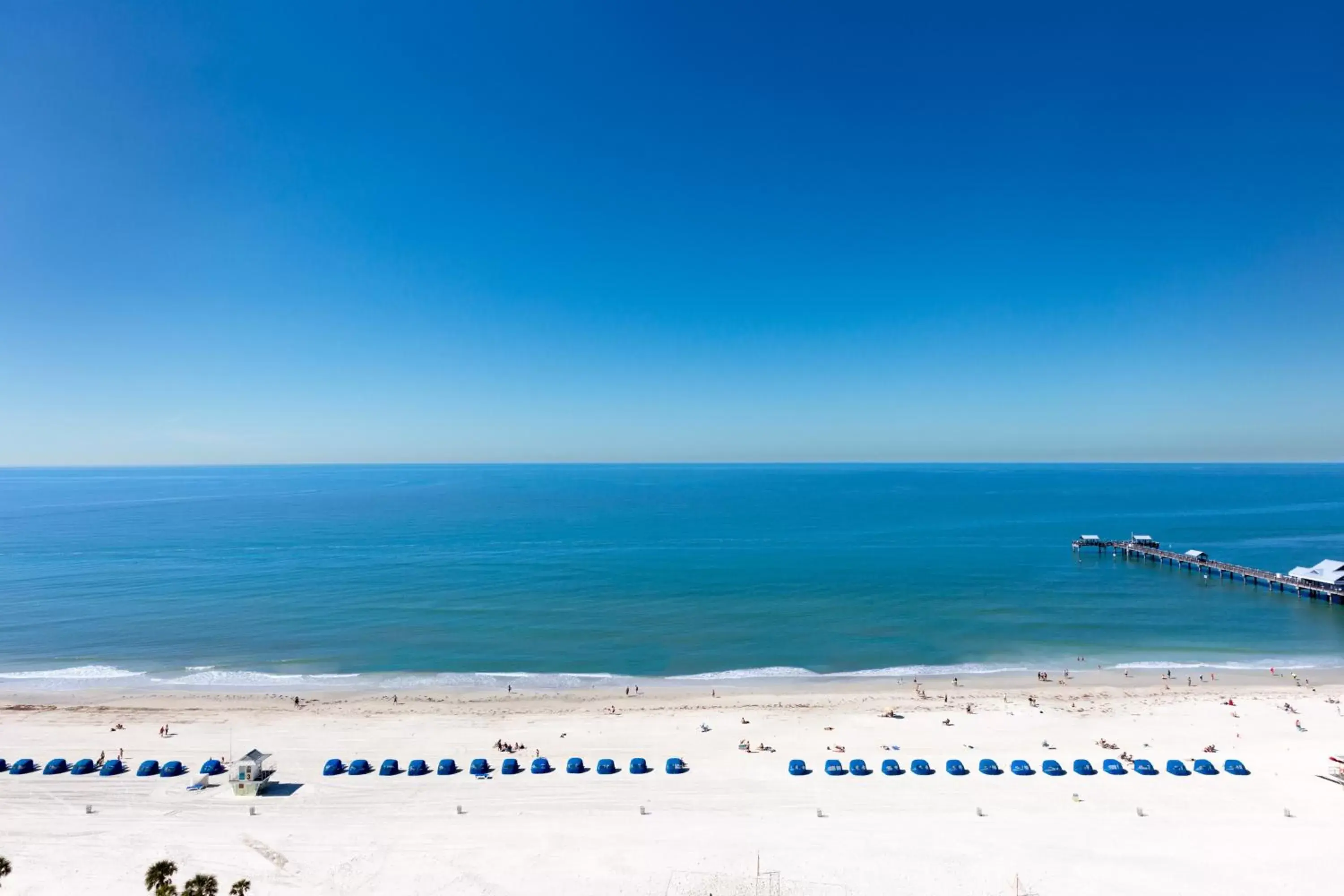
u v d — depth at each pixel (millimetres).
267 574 114625
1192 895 31281
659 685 64188
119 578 111438
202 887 28172
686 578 111000
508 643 77312
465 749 46938
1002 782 41750
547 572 116250
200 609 91938
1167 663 70188
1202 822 37094
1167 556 124062
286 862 33875
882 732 49938
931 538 155625
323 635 80438
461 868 33438
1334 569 98125
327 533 166000
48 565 123188
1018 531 166625
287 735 49375
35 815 37969
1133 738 48312
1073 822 37250
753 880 32500
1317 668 68062
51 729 50594
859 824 37188
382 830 36688
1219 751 46062
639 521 191000
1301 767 43500
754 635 80250
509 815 38250
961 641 78000
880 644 76875
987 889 31844
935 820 37531
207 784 41406
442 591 102375
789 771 43156
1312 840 35375
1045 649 74875
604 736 49406
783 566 121000
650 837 36062
